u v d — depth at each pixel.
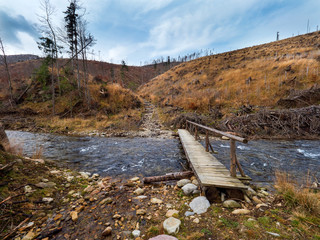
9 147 5.36
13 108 18.12
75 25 19.70
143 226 2.36
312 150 7.33
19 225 2.31
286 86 19.06
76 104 18.36
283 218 2.30
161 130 13.62
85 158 6.57
